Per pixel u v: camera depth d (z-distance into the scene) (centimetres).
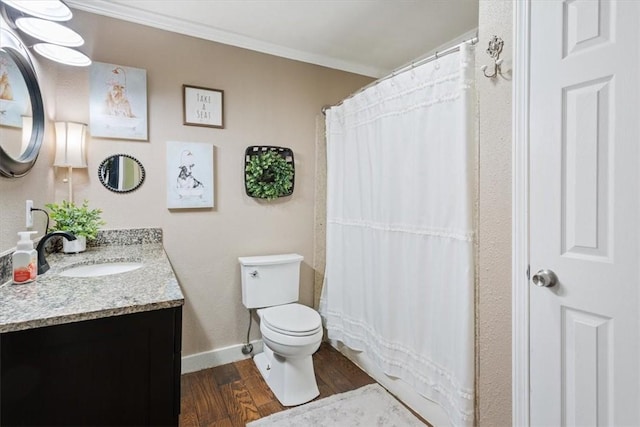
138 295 107
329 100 263
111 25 191
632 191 96
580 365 107
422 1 189
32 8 128
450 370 150
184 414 172
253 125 234
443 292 154
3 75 127
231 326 230
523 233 120
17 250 119
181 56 210
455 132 147
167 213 208
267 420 167
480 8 135
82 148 180
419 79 165
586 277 105
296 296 233
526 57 118
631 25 95
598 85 102
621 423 99
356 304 221
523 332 121
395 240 185
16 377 88
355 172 220
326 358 236
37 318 88
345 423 165
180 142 210
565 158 109
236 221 230
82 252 176
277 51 240
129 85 195
